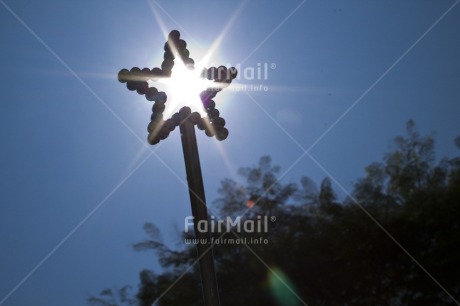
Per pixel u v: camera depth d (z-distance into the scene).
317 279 9.98
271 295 9.91
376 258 10.01
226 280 10.05
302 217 10.46
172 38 6.81
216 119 6.75
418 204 10.25
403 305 9.82
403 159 10.81
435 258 9.81
